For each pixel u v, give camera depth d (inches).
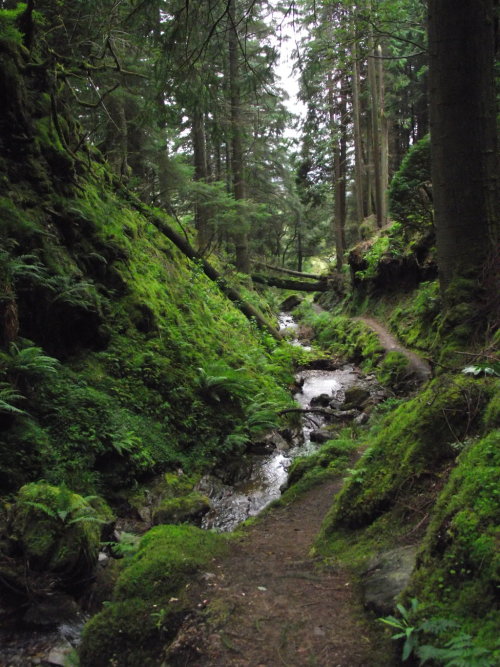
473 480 103.8
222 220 665.0
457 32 194.7
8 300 243.6
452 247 203.6
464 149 198.2
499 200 201.9
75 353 299.0
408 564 116.3
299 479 250.2
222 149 1096.2
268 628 107.1
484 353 167.8
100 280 344.8
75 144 418.6
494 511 93.4
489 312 187.0
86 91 481.4
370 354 608.4
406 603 96.4
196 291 497.4
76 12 371.2
